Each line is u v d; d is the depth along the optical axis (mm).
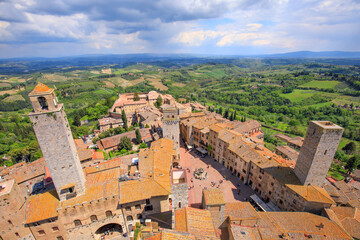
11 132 165875
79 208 50906
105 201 52500
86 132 146250
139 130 118188
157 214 56062
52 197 52594
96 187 55312
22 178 75500
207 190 50406
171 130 90625
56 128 46656
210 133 97375
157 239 34344
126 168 75250
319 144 53250
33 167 79000
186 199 46375
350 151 126562
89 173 67875
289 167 65875
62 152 48688
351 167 94688
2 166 100438
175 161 84125
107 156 98625
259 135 126750
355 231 51562
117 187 55156
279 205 63812
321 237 47188
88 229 54156
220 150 92375
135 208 55094
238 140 89312
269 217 53250
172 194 44938
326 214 53344
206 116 127750
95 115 186250
